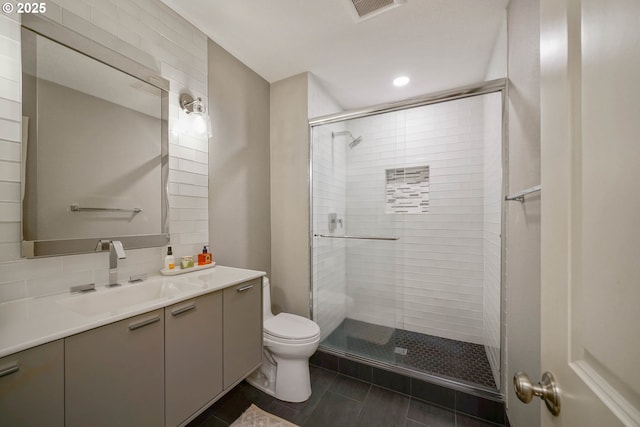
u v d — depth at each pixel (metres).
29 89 1.02
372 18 1.57
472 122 2.29
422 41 1.76
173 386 1.03
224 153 1.86
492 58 1.87
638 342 0.28
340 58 1.97
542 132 0.55
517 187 1.29
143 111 1.38
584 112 0.39
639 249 0.28
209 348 1.19
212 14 1.55
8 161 0.97
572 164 0.43
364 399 1.63
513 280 1.34
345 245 2.48
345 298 2.46
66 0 1.11
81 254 1.16
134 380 0.90
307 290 2.15
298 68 2.10
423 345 2.24
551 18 0.50
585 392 0.37
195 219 1.65
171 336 1.02
